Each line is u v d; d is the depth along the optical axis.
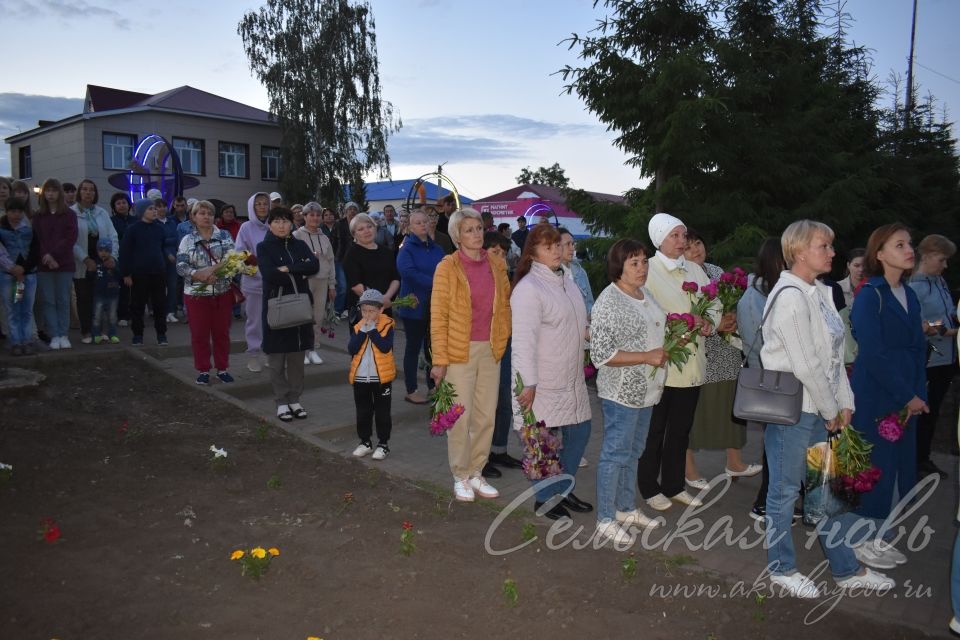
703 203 10.97
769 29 12.24
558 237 4.56
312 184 29.27
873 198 11.75
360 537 4.31
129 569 3.72
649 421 4.64
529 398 4.41
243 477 5.16
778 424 3.69
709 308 4.92
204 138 28.89
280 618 3.35
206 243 6.97
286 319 6.23
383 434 5.90
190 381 7.06
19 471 4.77
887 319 4.25
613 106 10.53
